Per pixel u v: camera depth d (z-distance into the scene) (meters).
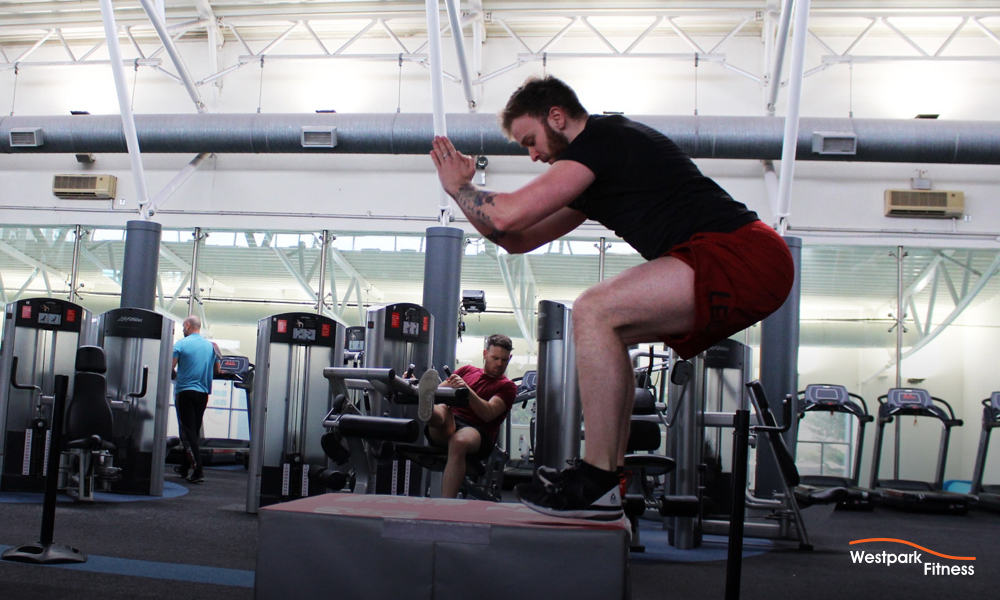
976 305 8.71
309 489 5.13
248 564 3.39
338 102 9.55
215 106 9.61
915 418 8.77
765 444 7.57
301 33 9.77
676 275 1.38
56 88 9.99
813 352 8.86
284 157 9.49
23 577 2.85
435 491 5.39
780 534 5.02
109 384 5.95
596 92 9.27
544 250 9.23
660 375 7.00
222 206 9.46
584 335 1.45
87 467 5.24
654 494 6.16
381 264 9.36
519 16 9.10
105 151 8.95
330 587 1.73
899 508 7.95
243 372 8.68
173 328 6.15
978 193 8.74
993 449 8.69
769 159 8.30
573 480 1.54
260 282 9.50
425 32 9.67
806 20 7.06
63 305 5.86
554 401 4.15
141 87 9.84
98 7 9.40
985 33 8.61
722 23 9.14
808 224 8.78
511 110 1.56
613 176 1.44
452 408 4.19
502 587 1.65
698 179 1.45
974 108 8.83
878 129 7.95
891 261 8.83
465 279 9.31
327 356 5.32
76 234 9.67
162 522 4.50
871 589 3.47
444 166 1.49
